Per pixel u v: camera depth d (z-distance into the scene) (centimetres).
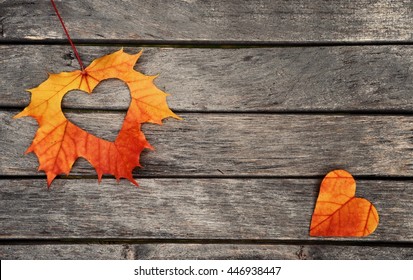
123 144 113
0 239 115
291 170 115
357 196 114
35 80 114
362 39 114
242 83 114
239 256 115
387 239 114
